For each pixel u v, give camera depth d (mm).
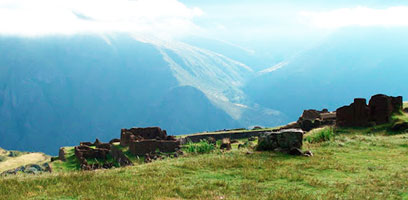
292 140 23938
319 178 16797
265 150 24641
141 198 13109
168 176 17156
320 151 24672
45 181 16156
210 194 13867
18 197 13273
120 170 19328
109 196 13438
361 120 46406
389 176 17109
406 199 13469
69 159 70312
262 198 13336
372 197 13547
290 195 13602
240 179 16656
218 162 20281
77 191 14227
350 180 16422
